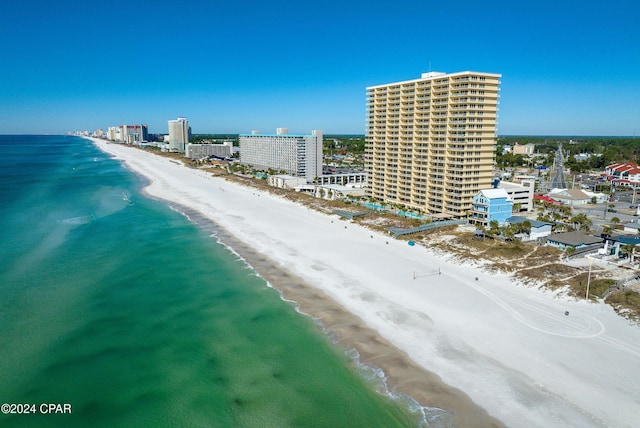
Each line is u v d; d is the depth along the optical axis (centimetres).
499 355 5425
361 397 4725
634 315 6203
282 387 4909
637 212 14675
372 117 15750
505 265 8469
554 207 14775
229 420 4400
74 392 4784
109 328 6188
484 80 12000
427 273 8344
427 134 13412
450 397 4678
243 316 6619
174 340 5897
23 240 10406
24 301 6994
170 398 4716
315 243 10525
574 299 6844
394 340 5856
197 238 10969
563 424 4234
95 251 9694
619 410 4397
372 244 10475
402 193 14712
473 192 12612
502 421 4309
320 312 6738
